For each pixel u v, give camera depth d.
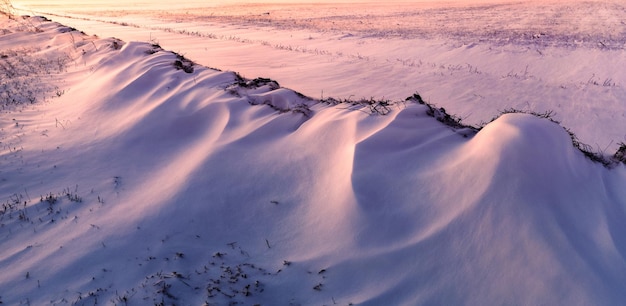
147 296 3.24
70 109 7.81
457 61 15.94
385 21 33.31
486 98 10.71
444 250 3.39
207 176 4.93
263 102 6.82
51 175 5.41
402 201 3.99
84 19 39.25
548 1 53.28
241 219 4.26
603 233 3.37
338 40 22.28
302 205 4.30
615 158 4.98
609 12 34.50
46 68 11.76
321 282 3.36
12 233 4.18
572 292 2.80
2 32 20.02
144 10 56.22
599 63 14.46
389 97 10.84
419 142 4.85
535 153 3.78
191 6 65.25
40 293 3.32
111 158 5.79
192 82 7.70
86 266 3.63
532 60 15.55
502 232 3.32
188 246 3.90
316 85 12.23
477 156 4.02
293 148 5.23
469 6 49.84
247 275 3.51
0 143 6.39
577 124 8.77
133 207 4.53
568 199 3.61
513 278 3.02
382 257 3.48
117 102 7.49
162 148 5.97
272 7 58.44
